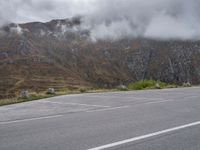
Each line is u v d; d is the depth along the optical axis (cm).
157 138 771
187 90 2677
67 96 2203
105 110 1345
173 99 1822
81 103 1670
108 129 893
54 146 704
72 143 728
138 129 888
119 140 752
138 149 668
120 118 1101
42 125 983
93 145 706
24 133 858
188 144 711
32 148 689
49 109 1423
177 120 1044
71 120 1073
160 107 1429
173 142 730
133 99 1853
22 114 1261
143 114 1198
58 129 906
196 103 1595
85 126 948
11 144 731
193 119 1064
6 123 1039
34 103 1719
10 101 1809
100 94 2364
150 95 2150
